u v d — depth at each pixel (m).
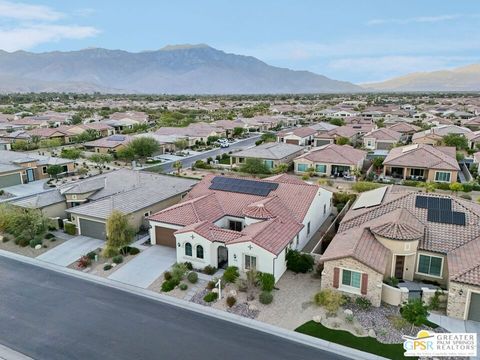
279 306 25.25
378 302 24.92
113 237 32.56
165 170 70.12
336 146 68.62
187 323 23.62
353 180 60.72
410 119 127.94
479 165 61.47
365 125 105.00
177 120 141.88
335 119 120.06
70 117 139.38
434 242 27.77
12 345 21.77
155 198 41.56
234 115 160.62
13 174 58.81
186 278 29.12
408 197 32.59
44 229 37.25
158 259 32.41
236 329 22.95
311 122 140.88
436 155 59.41
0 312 25.02
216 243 30.16
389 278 27.84
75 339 22.23
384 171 61.28
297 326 23.12
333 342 21.61
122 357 20.66
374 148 83.31
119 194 40.34
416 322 21.73
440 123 109.19
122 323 23.70
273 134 106.06
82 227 37.97
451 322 23.38
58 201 41.53
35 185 59.53
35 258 33.22
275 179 42.66
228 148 93.38
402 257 28.14
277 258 28.09
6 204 40.12
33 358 20.73
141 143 76.12
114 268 30.98
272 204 34.56
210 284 27.56
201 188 41.28
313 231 38.03
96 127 109.56
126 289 27.89
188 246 30.83
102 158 72.94
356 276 25.42
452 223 28.95
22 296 27.03
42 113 162.12
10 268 31.42
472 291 23.08
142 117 138.00
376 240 28.42
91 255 32.66
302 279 28.91
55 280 29.38
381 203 33.25
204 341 21.86
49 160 65.81
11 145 87.19
